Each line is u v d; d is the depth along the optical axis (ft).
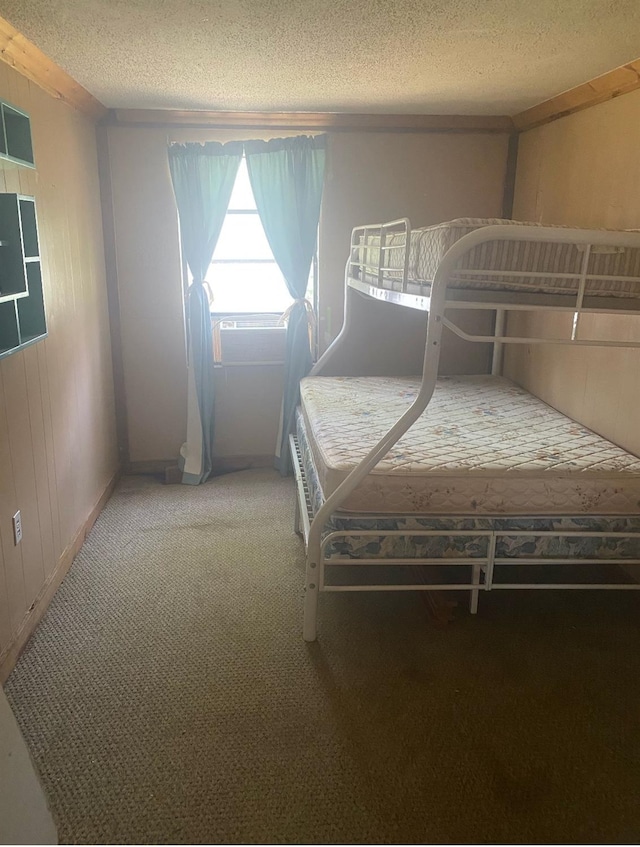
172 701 6.88
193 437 12.84
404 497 7.53
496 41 7.64
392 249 9.45
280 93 10.36
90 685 7.09
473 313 13.32
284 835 5.36
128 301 12.55
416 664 7.53
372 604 8.70
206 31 7.27
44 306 8.46
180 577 9.32
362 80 9.52
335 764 6.08
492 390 11.91
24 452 7.79
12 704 6.79
